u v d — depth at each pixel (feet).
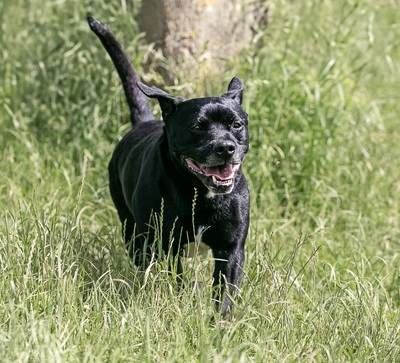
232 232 30.22
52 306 26.81
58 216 34.12
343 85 46.93
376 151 44.39
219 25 44.24
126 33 44.93
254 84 41.32
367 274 34.06
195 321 26.84
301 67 44.83
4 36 51.08
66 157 42.68
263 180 40.27
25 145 43.09
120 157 34.96
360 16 49.78
